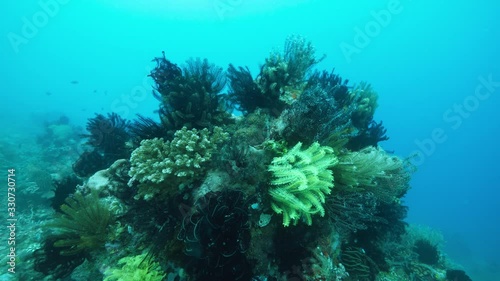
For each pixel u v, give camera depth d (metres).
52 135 22.23
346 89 8.45
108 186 5.84
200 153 4.71
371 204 5.57
